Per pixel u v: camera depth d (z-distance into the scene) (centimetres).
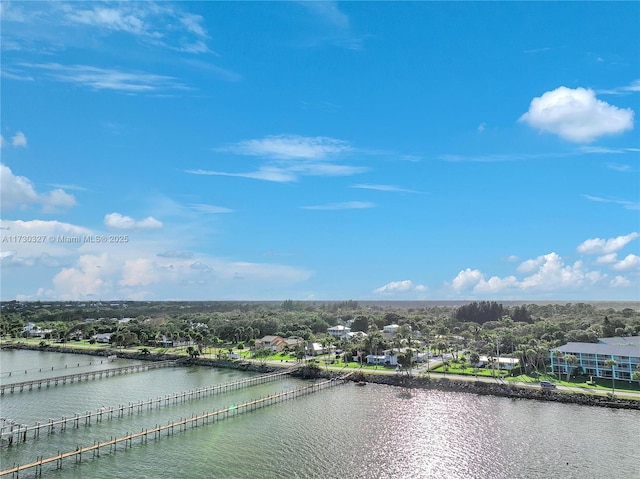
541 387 13962
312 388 14775
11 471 7775
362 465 8456
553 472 8188
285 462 8550
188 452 9000
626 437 9988
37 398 13625
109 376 17262
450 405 12725
